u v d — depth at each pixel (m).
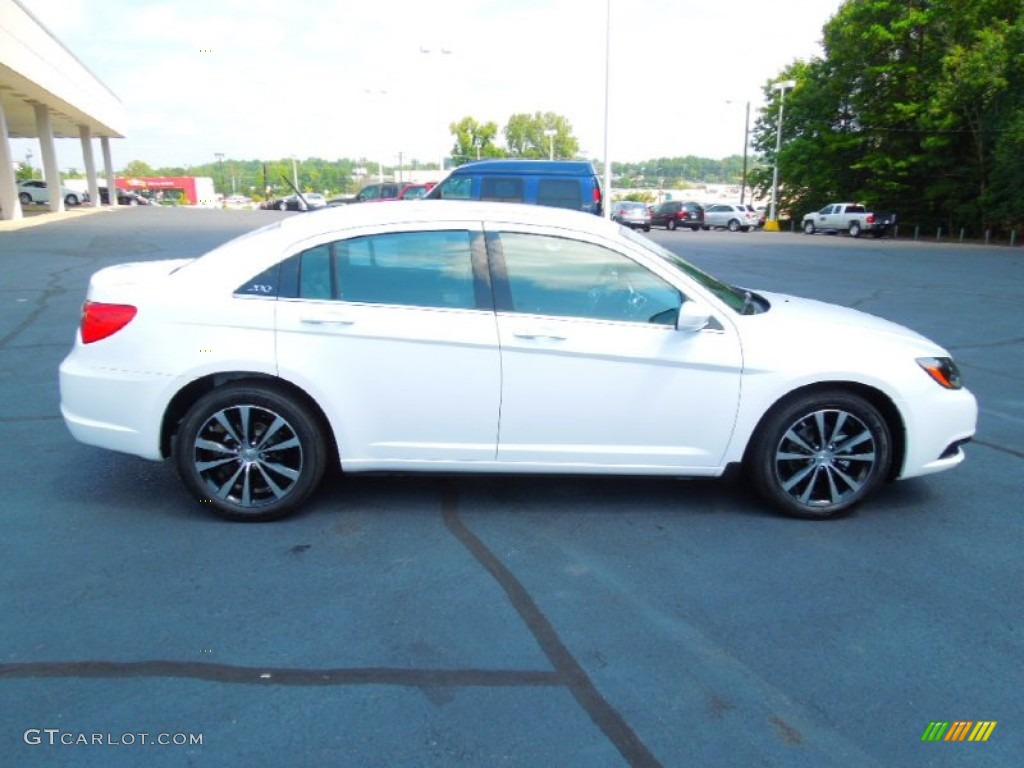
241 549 3.73
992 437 5.72
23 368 7.20
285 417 3.92
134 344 3.88
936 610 3.30
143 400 3.89
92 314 3.96
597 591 3.41
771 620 3.21
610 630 3.11
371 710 2.60
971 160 35.53
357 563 3.62
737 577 3.56
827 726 2.58
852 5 39.41
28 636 2.97
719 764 2.39
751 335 4.03
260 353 3.84
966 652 3.01
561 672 2.83
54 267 15.05
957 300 12.97
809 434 4.15
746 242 29.95
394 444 3.99
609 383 3.96
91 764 2.33
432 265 3.96
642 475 4.13
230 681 2.74
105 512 4.12
